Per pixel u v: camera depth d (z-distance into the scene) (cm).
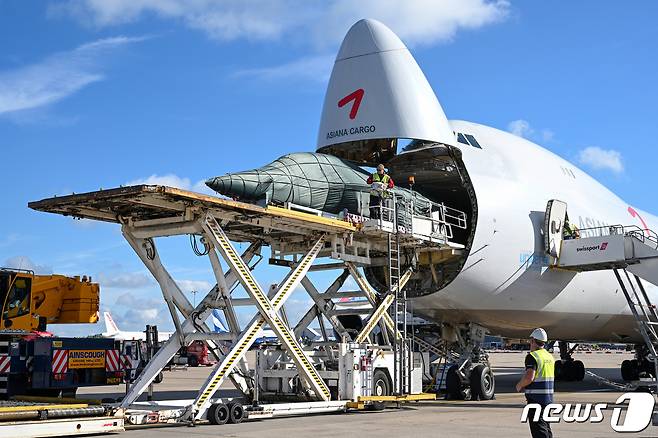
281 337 1496
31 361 1761
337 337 1848
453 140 1922
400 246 1819
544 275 2073
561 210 2109
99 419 1186
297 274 1571
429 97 1909
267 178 1532
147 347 2031
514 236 1989
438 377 2048
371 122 1847
